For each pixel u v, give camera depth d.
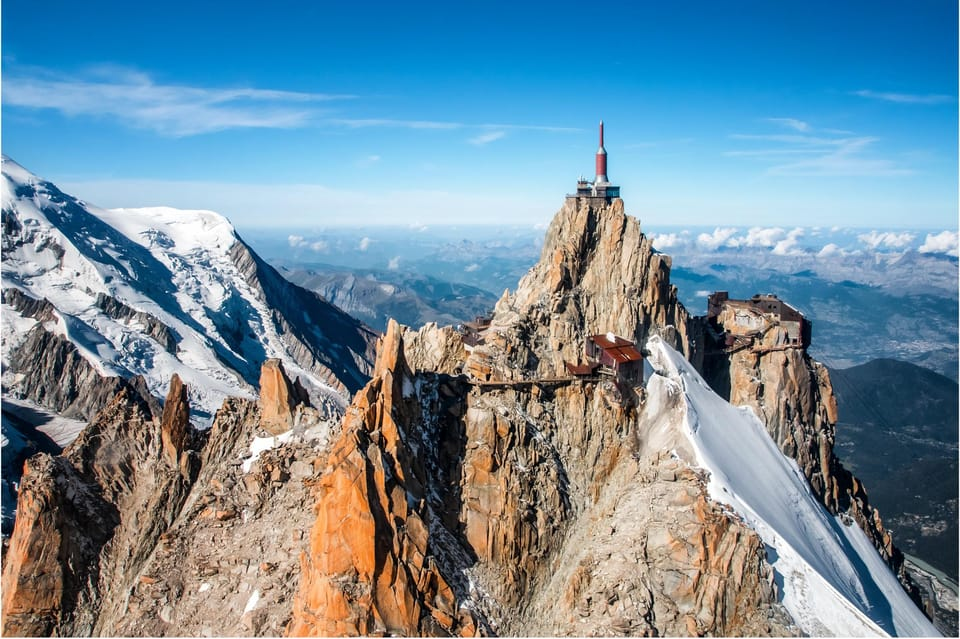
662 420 119.12
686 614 95.75
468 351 124.75
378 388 103.44
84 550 107.00
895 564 161.88
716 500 104.94
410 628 88.25
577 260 138.12
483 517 105.94
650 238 140.75
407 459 100.75
